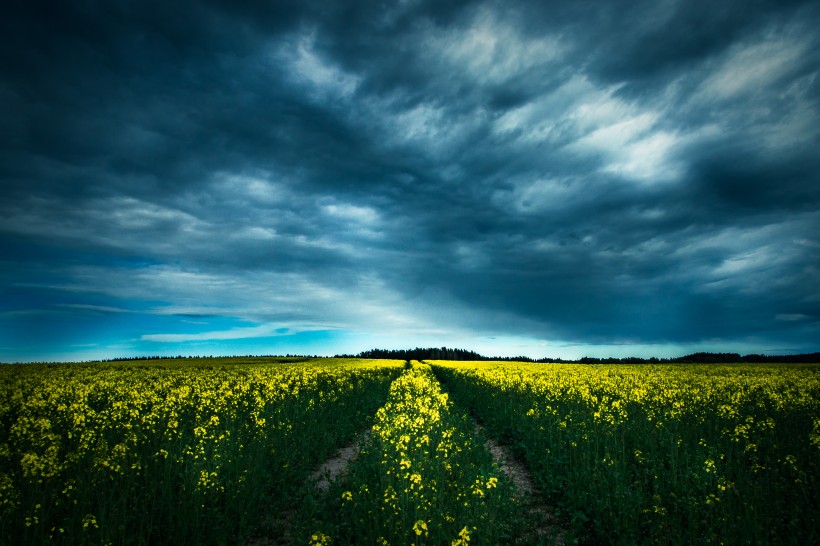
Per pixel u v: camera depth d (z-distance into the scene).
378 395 25.44
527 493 9.28
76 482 7.96
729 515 7.21
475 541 6.89
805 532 7.08
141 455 9.70
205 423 12.34
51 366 41.44
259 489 9.20
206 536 7.54
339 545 7.24
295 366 43.78
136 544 7.06
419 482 7.74
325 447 13.25
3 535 6.42
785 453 10.68
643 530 7.77
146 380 26.77
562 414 15.40
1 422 13.45
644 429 12.61
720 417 14.71
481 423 19.31
